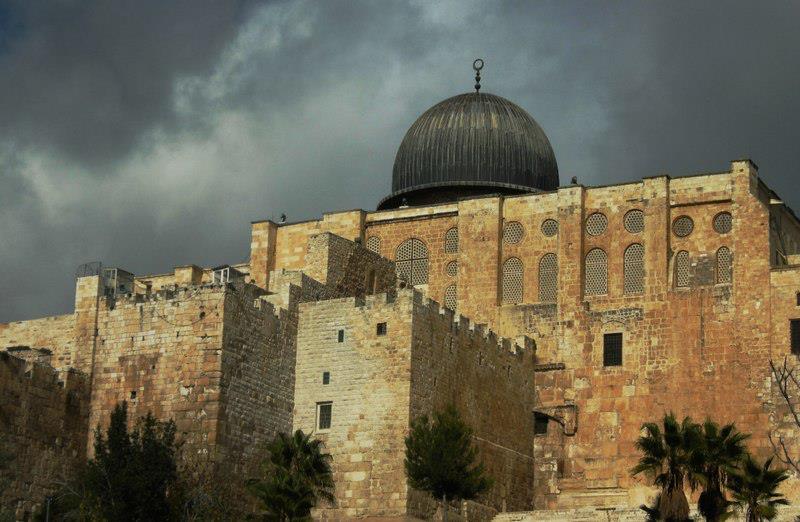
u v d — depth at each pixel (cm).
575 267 9406
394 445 8062
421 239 9931
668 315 9112
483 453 8675
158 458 7550
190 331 8188
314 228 10119
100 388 8412
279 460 7706
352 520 8050
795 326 8781
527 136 10450
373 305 8362
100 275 8638
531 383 9331
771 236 9100
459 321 8662
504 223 9738
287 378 8469
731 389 8838
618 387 9138
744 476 7294
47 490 8062
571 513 8512
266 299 8675
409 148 10494
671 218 9269
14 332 9450
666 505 7262
